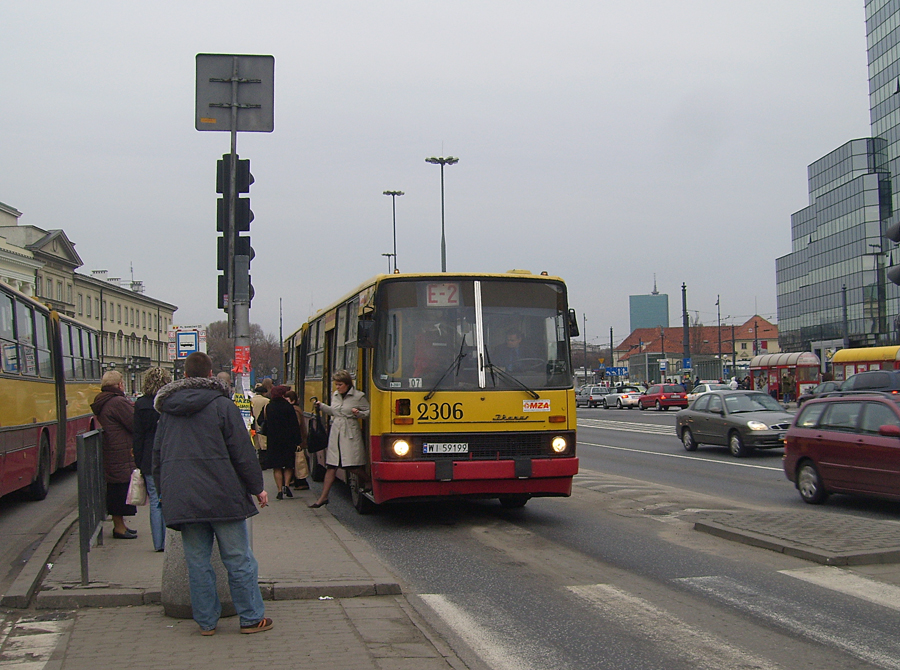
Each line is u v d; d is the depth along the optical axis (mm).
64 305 78125
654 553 9336
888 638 6105
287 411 14656
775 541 9344
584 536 10531
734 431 21797
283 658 5465
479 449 11000
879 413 12125
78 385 19547
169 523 5797
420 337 11180
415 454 10875
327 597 7176
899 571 8234
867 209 89750
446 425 10961
